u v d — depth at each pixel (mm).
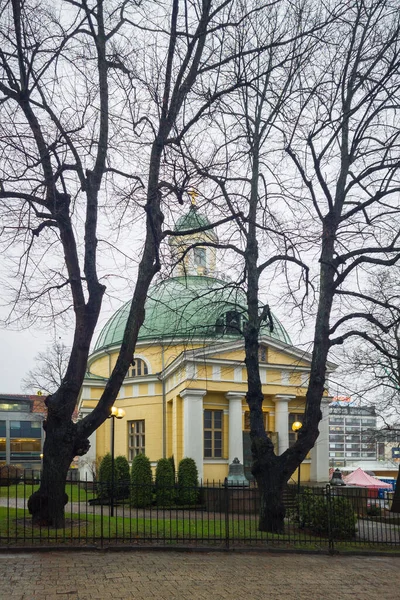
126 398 38469
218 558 12008
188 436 30812
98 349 41750
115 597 8609
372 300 16188
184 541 13031
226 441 33031
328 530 15281
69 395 13625
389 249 15820
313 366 16266
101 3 14164
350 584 10602
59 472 13430
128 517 17172
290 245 16422
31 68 13367
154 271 14445
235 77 15500
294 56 14891
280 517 15359
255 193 17297
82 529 13312
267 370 33906
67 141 13609
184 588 9391
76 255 14273
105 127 14367
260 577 10547
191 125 14883
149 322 37969
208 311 19172
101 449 40125
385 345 27000
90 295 14219
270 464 15562
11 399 90438
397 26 15805
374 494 28891
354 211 16219
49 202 13828
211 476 32125
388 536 17656
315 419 15836
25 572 9719
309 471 35156
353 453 128000
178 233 15141
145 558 11398
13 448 89312
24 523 12570
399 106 15500
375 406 31906
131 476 27047
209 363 31688
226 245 16875
